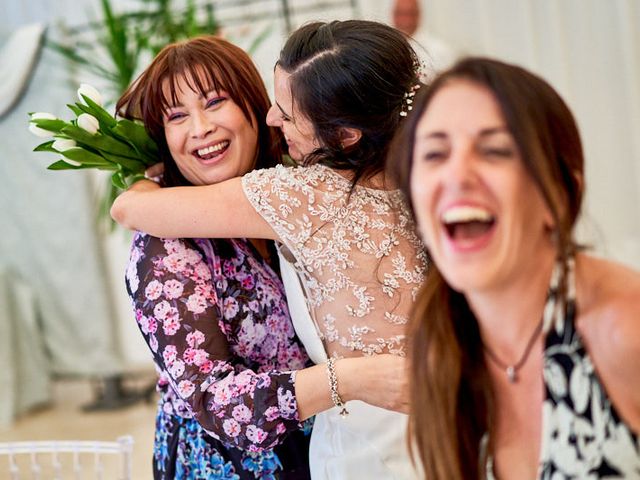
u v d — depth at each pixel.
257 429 1.77
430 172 1.14
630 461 1.14
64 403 5.92
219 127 1.97
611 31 6.02
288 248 1.84
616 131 6.10
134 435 4.92
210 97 1.96
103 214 5.21
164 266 1.85
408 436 1.32
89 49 5.64
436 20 6.23
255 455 1.94
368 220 1.81
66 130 1.99
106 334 5.80
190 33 5.14
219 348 1.85
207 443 1.94
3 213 5.84
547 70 6.15
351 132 1.83
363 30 1.86
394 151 1.26
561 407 1.18
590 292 1.18
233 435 1.78
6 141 5.73
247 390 1.78
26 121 5.67
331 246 1.80
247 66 2.02
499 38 6.20
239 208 1.80
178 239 1.89
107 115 2.03
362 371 1.73
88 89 2.03
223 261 1.93
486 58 1.16
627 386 1.14
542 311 1.21
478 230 1.13
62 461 4.43
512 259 1.12
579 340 1.17
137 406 5.59
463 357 1.26
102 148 2.03
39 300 5.86
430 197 1.12
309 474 1.97
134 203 1.86
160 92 1.96
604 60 6.05
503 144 1.11
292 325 1.99
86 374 5.80
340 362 1.75
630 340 1.13
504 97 1.11
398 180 1.27
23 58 5.55
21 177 5.76
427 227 1.14
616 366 1.14
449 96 1.14
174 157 2.01
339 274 1.80
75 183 5.70
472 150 1.11
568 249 1.14
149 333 1.84
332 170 1.85
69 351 5.85
